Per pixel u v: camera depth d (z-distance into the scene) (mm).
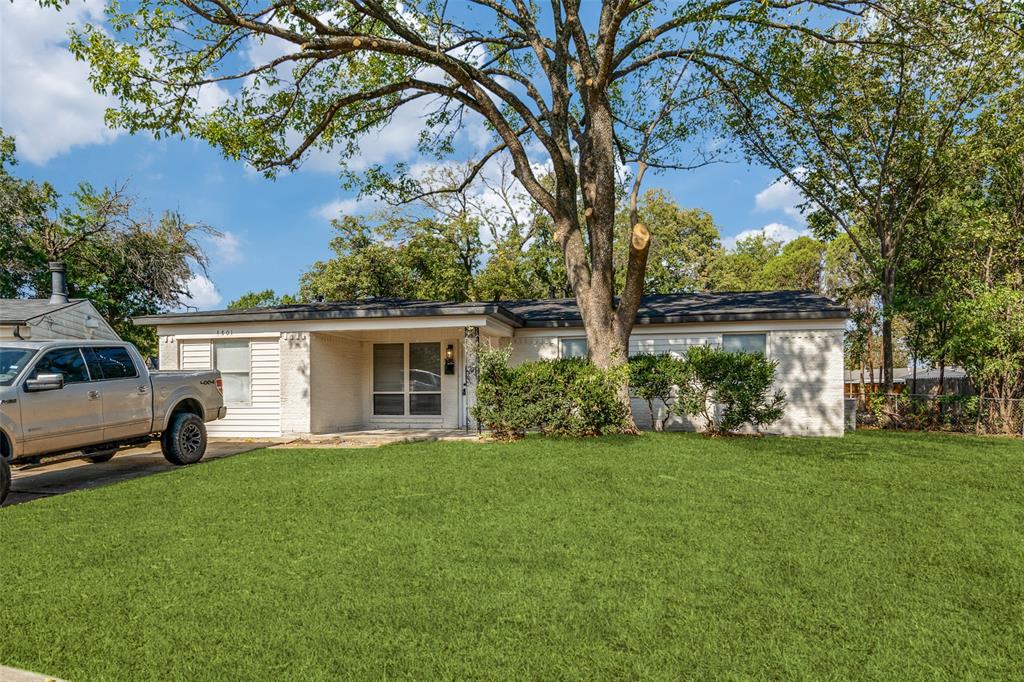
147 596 3914
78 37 10453
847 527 5414
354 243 30812
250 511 6133
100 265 25812
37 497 7352
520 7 14453
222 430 13633
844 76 16578
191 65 11984
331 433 14047
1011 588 3980
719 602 3744
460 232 29516
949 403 15617
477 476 7828
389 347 15500
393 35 14250
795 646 3172
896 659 3039
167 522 5746
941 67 16047
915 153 16922
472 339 12922
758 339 14352
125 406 8516
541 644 3215
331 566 4441
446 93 13992
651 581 4102
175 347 13938
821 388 13812
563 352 15656
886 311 16812
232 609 3691
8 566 4523
